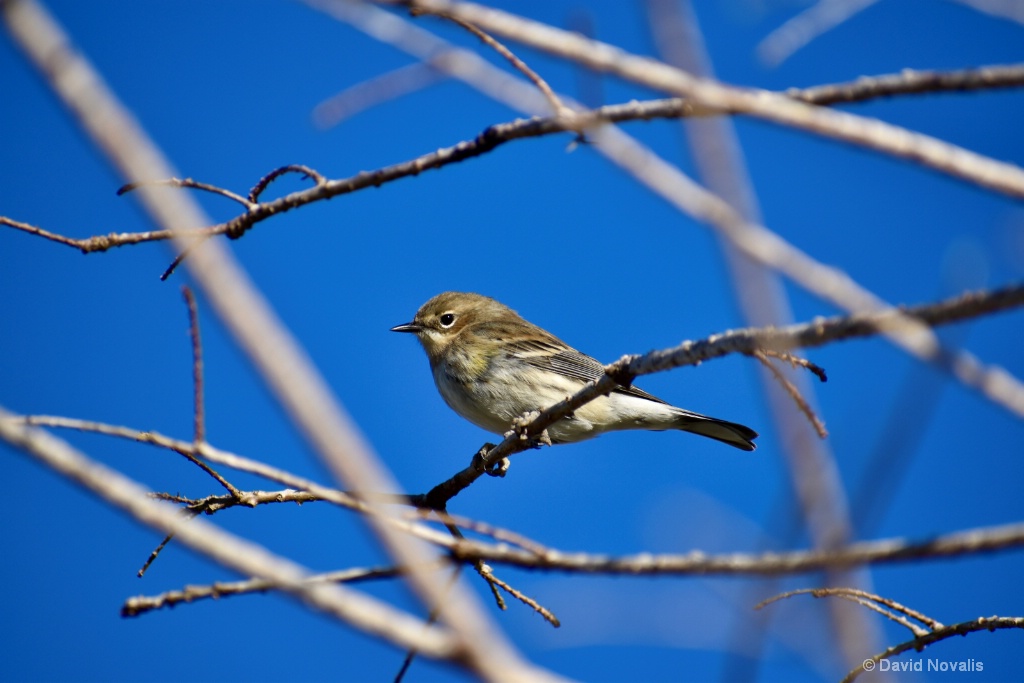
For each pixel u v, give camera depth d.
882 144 5.91
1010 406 5.74
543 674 5.06
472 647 5.11
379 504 5.51
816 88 6.58
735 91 6.10
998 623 9.34
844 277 6.80
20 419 6.47
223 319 5.63
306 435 5.41
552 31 6.45
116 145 5.89
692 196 7.09
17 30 5.85
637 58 6.32
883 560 5.13
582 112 7.43
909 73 6.41
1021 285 5.60
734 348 7.99
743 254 6.91
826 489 5.77
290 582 5.25
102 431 6.79
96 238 9.12
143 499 5.38
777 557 5.42
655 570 5.63
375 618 5.18
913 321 5.92
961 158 5.89
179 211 6.05
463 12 6.59
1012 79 6.08
